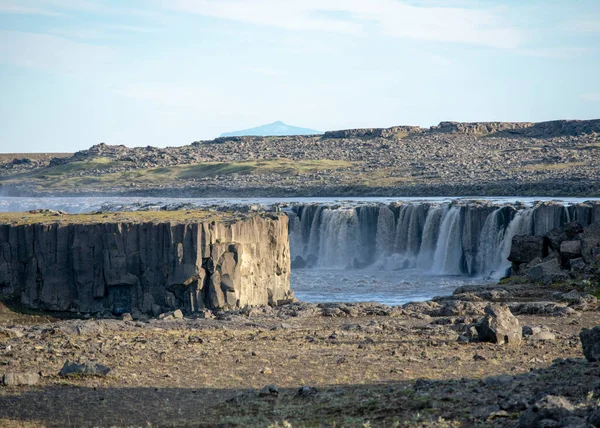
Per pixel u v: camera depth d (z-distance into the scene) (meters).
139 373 68.19
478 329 79.62
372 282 195.62
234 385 62.94
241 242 146.62
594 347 59.59
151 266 144.38
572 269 126.00
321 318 105.06
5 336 92.38
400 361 69.62
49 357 76.19
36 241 153.25
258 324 99.38
